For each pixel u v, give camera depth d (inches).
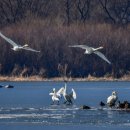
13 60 5359.3
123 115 2755.9
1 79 5191.9
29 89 4370.1
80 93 4015.8
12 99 3590.1
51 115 2763.3
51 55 5388.8
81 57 5369.1
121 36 5502.0
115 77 5344.5
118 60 5413.4
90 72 5359.3
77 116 2728.8
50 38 5438.0
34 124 2568.9
